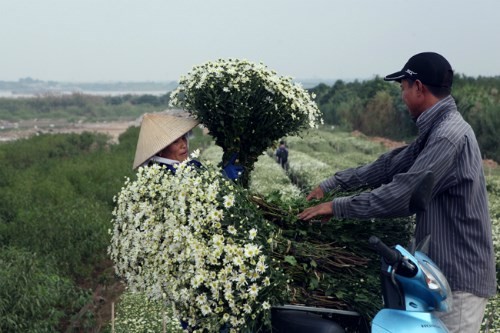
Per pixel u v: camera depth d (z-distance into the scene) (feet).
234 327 10.57
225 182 11.18
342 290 11.18
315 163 70.13
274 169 62.59
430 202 10.84
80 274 34.06
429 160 10.39
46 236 35.96
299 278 11.26
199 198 11.04
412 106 11.19
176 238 10.81
